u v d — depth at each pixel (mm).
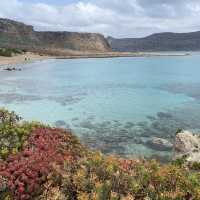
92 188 8500
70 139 13289
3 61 106500
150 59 155375
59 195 8461
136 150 21312
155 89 51344
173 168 9453
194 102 38688
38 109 34844
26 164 9773
